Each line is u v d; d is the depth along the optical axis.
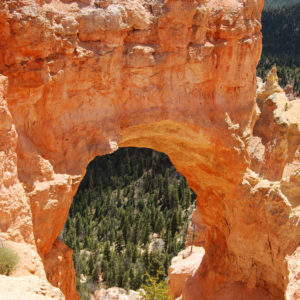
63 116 14.59
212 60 18.11
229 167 19.31
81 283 45.62
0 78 11.55
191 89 17.95
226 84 19.09
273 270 18.50
